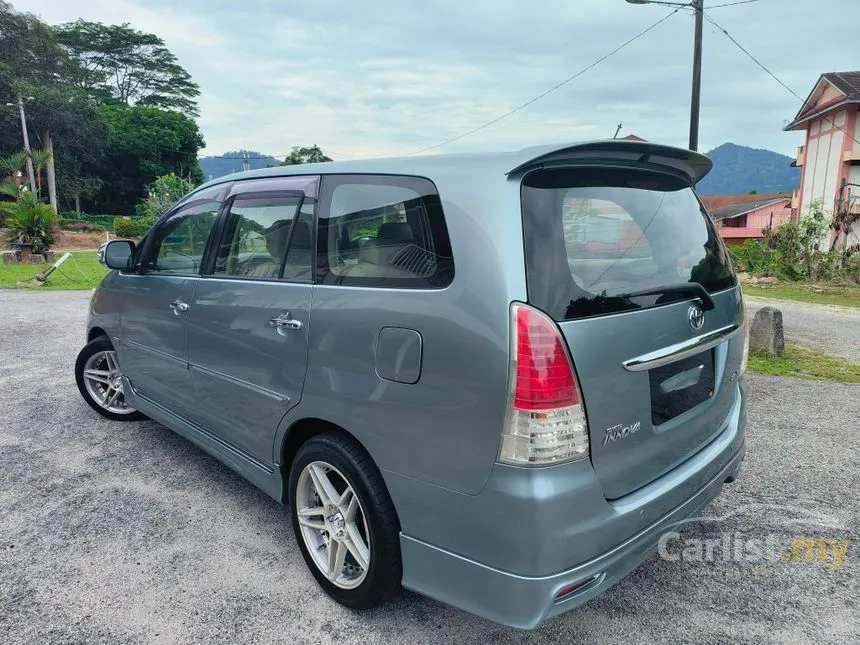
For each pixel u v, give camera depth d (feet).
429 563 6.66
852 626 7.60
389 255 7.11
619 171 7.40
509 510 5.81
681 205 8.32
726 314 8.23
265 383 8.66
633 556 6.64
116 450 13.01
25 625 7.48
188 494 11.05
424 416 6.45
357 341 7.15
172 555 9.08
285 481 8.83
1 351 22.20
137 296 12.14
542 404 5.72
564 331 5.86
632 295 6.60
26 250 65.46
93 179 187.52
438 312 6.34
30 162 142.00
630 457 6.56
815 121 93.97
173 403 11.48
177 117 214.90
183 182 93.91
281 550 9.26
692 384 7.63
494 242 6.07
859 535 9.76
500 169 6.38
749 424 14.94
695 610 7.92
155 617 7.68
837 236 60.80
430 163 7.11
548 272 5.99
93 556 9.01
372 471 7.20
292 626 7.55
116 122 200.23
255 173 9.91
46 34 182.80
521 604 5.89
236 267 9.68
